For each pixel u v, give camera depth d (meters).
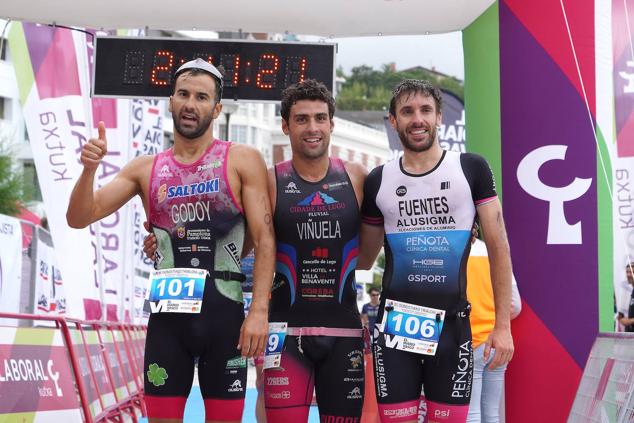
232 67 7.28
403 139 3.96
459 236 3.93
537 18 5.61
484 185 3.95
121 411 8.53
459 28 6.39
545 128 5.54
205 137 3.89
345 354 3.99
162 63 7.32
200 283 3.74
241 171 3.85
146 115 11.57
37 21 6.99
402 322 3.91
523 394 5.40
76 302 9.00
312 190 4.06
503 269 3.93
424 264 3.94
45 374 5.52
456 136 14.59
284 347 4.00
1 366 4.94
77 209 3.76
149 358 3.77
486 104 5.74
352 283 4.09
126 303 12.52
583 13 5.54
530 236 5.50
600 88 5.50
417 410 3.95
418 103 3.93
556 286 5.42
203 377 3.79
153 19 6.88
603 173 5.47
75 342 6.53
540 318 5.42
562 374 5.37
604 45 5.52
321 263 4.03
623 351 4.15
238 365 3.78
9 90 30.48
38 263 8.93
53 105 9.23
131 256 12.63
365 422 6.74
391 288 3.98
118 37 7.32
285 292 4.05
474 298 4.90
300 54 7.29
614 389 4.19
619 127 11.19
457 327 3.89
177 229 3.82
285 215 4.04
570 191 5.47
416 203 3.96
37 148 9.17
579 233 5.43
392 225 4.01
